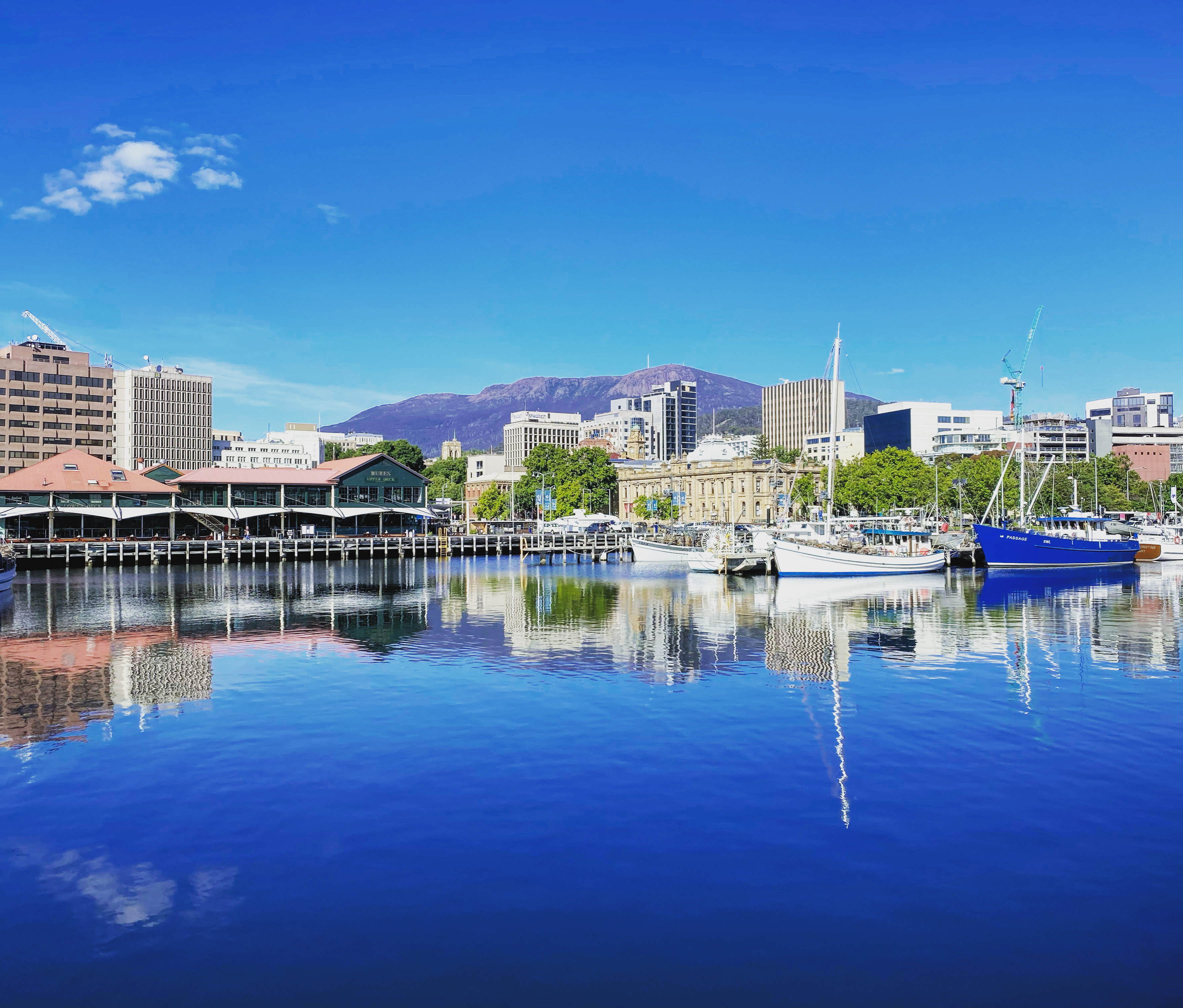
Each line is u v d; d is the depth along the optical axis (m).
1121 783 26.66
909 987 16.38
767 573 106.50
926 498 194.25
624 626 60.56
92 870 21.08
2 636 55.59
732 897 19.59
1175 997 16.03
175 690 39.47
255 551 130.38
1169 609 69.50
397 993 16.27
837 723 33.50
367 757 29.27
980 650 50.12
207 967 17.11
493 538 152.12
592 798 25.48
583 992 16.25
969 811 24.44
